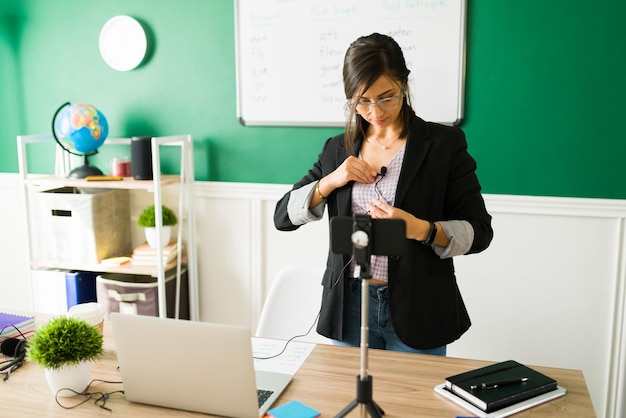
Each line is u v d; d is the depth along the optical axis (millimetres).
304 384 1432
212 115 2900
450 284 1668
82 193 3033
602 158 2461
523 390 1339
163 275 2695
